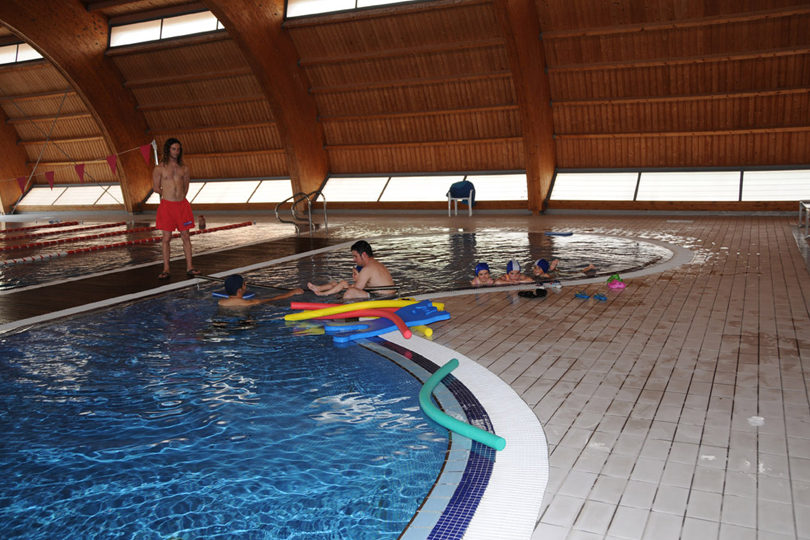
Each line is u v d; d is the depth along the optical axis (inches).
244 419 133.1
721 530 84.5
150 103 739.4
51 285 300.4
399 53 583.2
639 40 506.0
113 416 136.8
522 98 528.7
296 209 690.2
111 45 700.0
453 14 541.3
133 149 758.5
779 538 82.3
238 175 773.9
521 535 85.7
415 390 146.9
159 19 671.1
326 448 118.1
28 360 178.5
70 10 650.2
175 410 139.2
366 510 95.7
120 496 103.5
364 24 576.4
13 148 869.2
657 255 326.3
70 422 134.0
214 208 757.9
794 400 127.6
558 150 605.6
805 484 95.4
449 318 208.2
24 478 110.4
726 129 523.8
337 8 587.8
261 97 671.8
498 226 501.0
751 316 194.4
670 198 547.8
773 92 486.9
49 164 874.1
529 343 176.2
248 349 182.9
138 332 206.1
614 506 91.7
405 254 362.9
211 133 741.9
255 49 578.2
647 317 199.0
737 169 540.4
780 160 525.3
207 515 96.8
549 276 277.4
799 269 270.4
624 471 101.8
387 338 188.7
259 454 116.6
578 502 93.3
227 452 117.9
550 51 541.6
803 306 204.2
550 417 124.7
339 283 259.3
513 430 119.9
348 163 708.7
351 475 107.3
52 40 641.6
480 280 262.4
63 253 418.6
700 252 330.0
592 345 171.6
